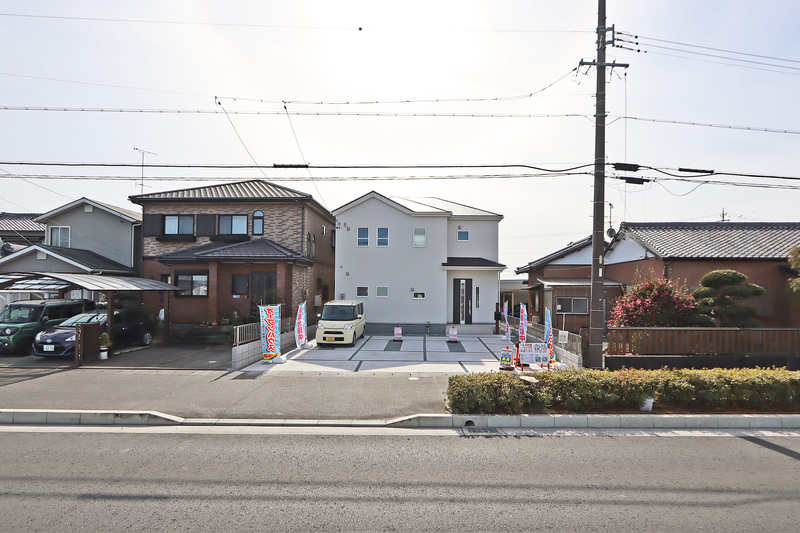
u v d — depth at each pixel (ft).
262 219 65.16
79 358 38.42
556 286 65.77
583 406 24.43
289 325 52.19
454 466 17.58
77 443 20.25
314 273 70.38
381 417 23.75
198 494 14.98
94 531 12.53
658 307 39.45
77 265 59.16
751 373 25.22
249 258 55.57
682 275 51.08
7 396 27.35
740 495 14.98
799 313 49.16
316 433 21.76
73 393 28.22
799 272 45.88
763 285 50.29
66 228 69.36
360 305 58.49
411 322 63.31
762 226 59.36
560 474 16.79
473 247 70.08
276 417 23.77
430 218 63.87
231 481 16.07
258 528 12.75
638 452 19.20
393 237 63.87
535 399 24.16
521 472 16.98
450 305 65.46
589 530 12.68
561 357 42.27
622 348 36.22
